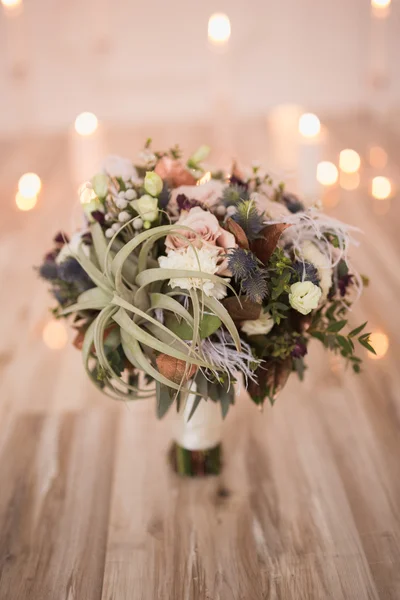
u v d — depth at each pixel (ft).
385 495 4.32
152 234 3.09
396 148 12.69
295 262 3.43
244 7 14.55
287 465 4.62
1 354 6.28
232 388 3.71
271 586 3.64
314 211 3.63
